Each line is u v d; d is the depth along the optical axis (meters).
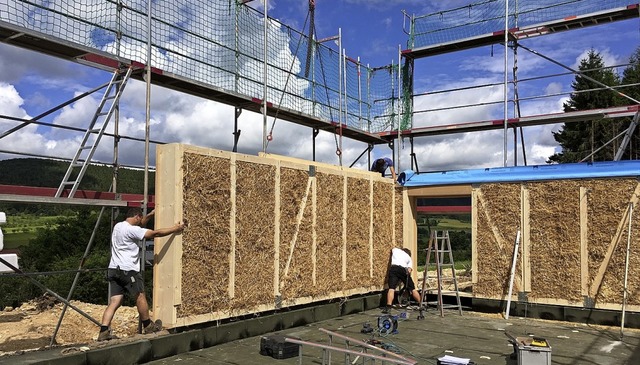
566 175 9.29
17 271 5.95
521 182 9.73
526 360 5.55
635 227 8.64
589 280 8.93
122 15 7.44
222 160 7.20
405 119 13.69
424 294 10.20
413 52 13.40
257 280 7.70
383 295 10.79
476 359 6.31
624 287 8.21
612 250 8.78
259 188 7.84
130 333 7.41
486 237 10.00
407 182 11.31
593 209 9.01
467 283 12.21
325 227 9.22
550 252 9.32
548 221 9.40
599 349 6.89
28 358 5.21
